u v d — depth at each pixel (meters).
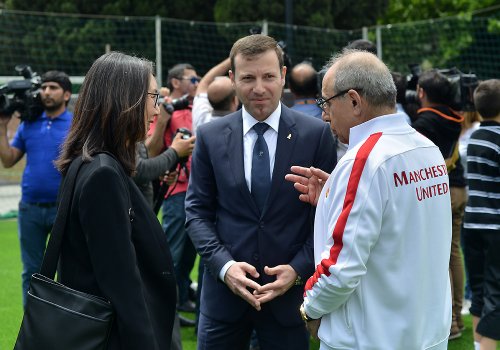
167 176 4.79
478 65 17.12
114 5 20.28
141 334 2.51
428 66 16.59
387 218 2.53
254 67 3.27
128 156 2.70
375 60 2.69
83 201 2.52
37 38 17.98
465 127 6.13
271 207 3.29
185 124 6.06
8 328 5.88
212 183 3.44
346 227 2.50
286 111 3.40
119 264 2.51
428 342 2.64
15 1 20.73
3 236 10.21
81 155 2.64
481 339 4.58
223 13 20.47
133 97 2.67
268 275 3.28
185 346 5.48
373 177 2.50
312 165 3.33
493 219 4.55
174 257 5.91
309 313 2.66
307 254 3.25
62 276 2.64
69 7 20.39
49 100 5.62
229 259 3.28
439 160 2.71
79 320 2.50
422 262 2.59
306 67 5.09
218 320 3.36
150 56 17.64
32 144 5.66
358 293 2.57
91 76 2.69
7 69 17.67
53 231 2.61
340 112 2.70
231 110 5.51
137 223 2.67
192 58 17.34
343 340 2.59
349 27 21.98
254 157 3.33
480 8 21.95
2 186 12.77
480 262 4.71
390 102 2.67
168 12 20.97
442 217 2.69
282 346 3.32
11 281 7.49
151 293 2.71
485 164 4.58
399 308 2.57
